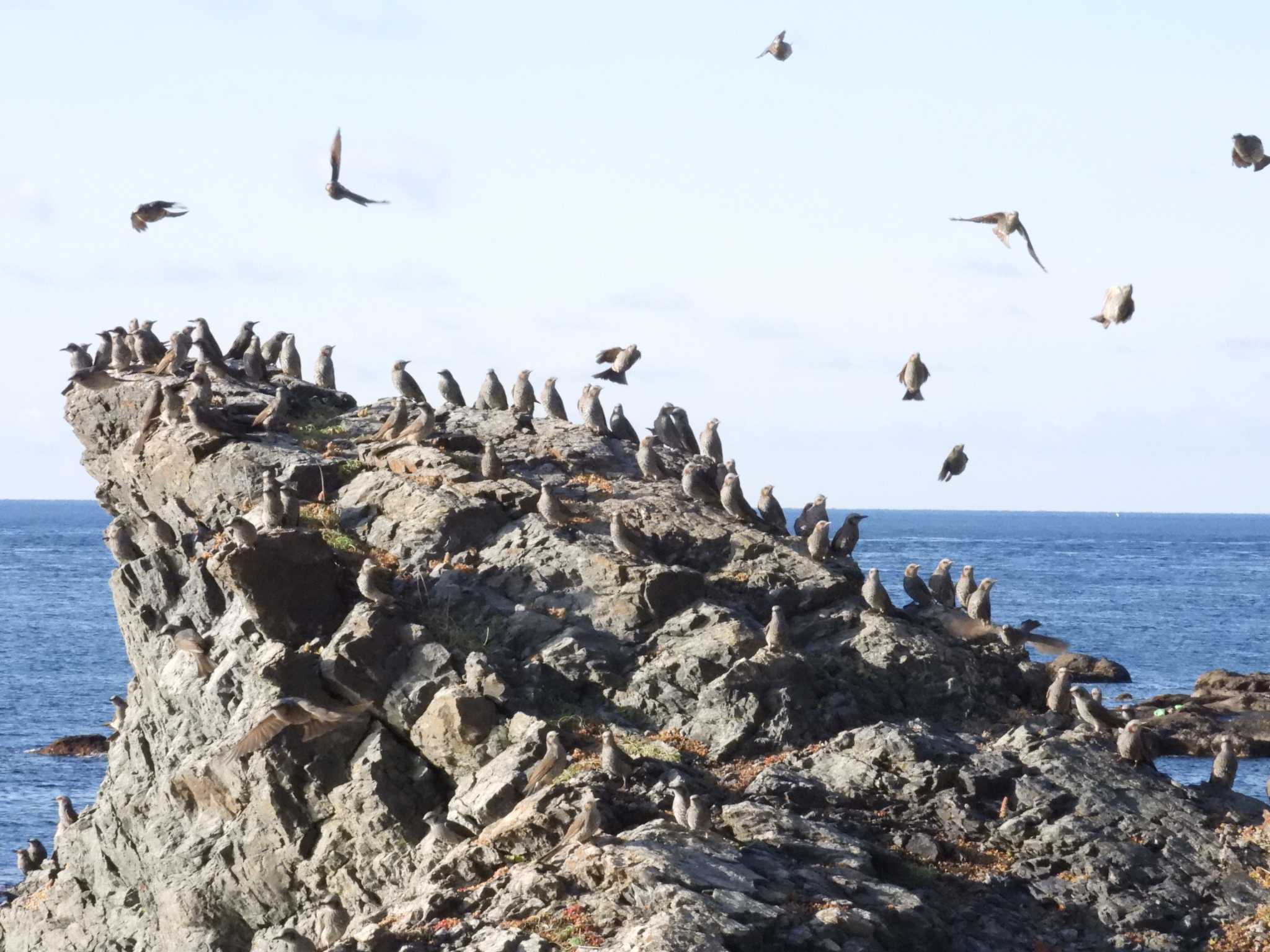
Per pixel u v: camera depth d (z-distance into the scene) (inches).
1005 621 5088.6
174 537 1569.9
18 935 1593.3
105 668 4227.4
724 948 910.4
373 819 1253.7
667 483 1715.1
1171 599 6304.1
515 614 1429.6
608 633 1427.2
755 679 1353.3
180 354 1870.1
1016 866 1165.1
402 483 1573.6
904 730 1288.1
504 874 1056.8
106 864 1488.7
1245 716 2918.3
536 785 1164.5
